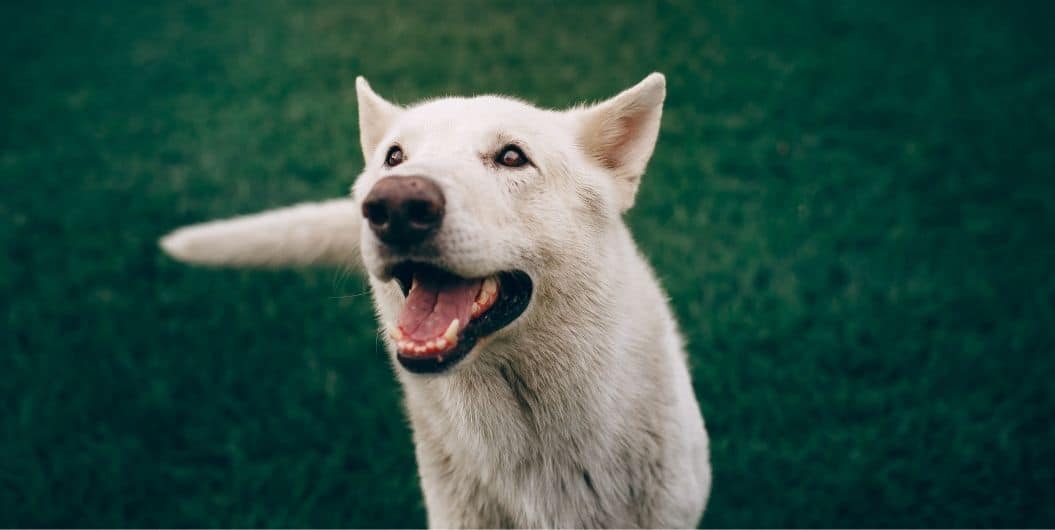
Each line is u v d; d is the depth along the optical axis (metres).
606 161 0.72
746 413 1.00
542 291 0.65
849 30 2.15
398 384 1.06
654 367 0.71
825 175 1.45
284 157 1.60
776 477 0.93
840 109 1.71
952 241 1.26
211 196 1.48
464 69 2.01
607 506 0.70
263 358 1.10
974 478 0.91
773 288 1.16
